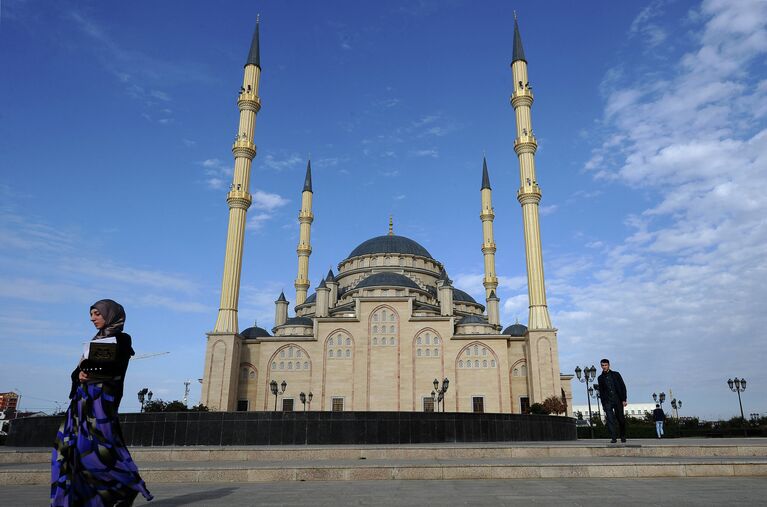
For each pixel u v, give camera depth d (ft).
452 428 99.71
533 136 270.05
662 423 144.15
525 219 263.29
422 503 33.68
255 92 278.46
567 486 41.98
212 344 251.39
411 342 268.21
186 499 36.09
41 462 71.92
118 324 26.21
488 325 280.51
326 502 34.32
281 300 328.70
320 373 265.34
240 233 265.95
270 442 91.81
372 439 94.22
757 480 45.29
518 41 281.74
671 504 32.50
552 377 240.53
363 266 355.36
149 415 93.76
